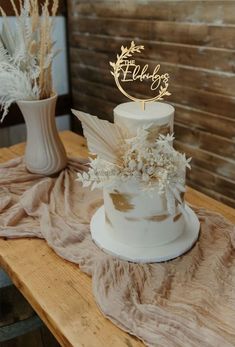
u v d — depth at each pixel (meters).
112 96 1.95
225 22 1.32
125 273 0.90
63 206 1.18
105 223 1.05
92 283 0.89
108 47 1.88
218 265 0.93
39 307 0.86
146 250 0.96
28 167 1.36
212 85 1.44
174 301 0.84
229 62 1.35
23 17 1.18
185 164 0.89
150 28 1.61
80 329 0.79
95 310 0.84
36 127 1.29
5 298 1.17
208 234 1.04
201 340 0.74
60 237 1.04
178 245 0.97
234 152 1.45
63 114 2.29
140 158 0.86
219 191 1.57
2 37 1.22
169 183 0.86
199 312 0.81
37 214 1.14
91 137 0.88
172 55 1.56
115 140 0.87
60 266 0.97
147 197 0.89
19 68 1.20
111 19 1.80
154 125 0.86
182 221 1.00
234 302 0.83
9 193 1.26
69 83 2.25
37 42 1.21
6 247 1.04
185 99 1.57
